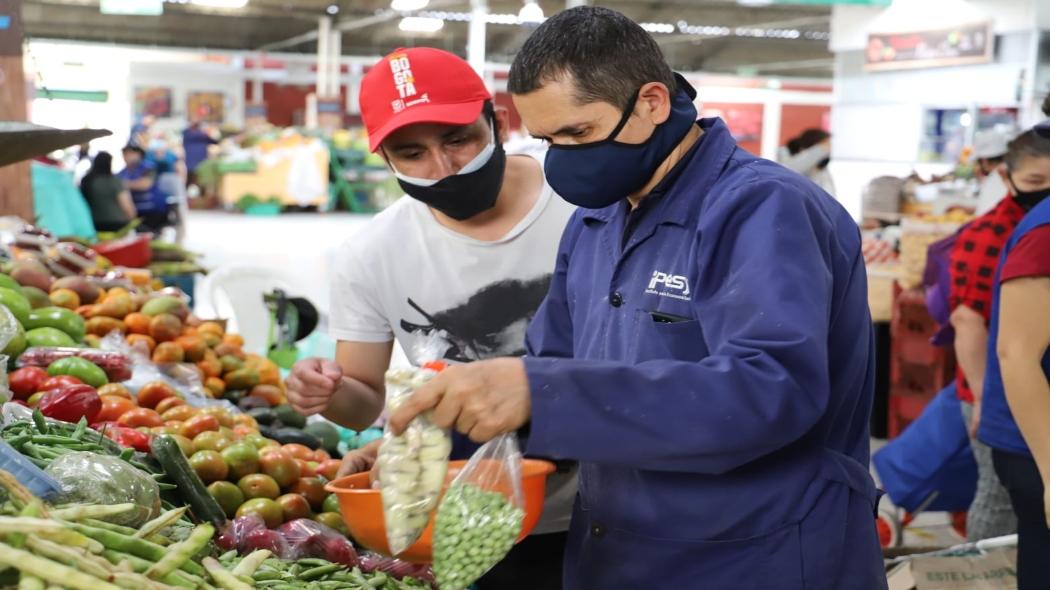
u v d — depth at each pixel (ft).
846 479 5.65
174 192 46.29
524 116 5.63
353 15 98.68
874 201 25.55
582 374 4.75
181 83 101.50
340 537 7.45
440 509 5.26
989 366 9.35
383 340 8.66
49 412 8.52
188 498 7.43
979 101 43.57
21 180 17.85
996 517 11.90
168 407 9.93
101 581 4.43
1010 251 8.64
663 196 5.78
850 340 5.59
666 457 4.83
